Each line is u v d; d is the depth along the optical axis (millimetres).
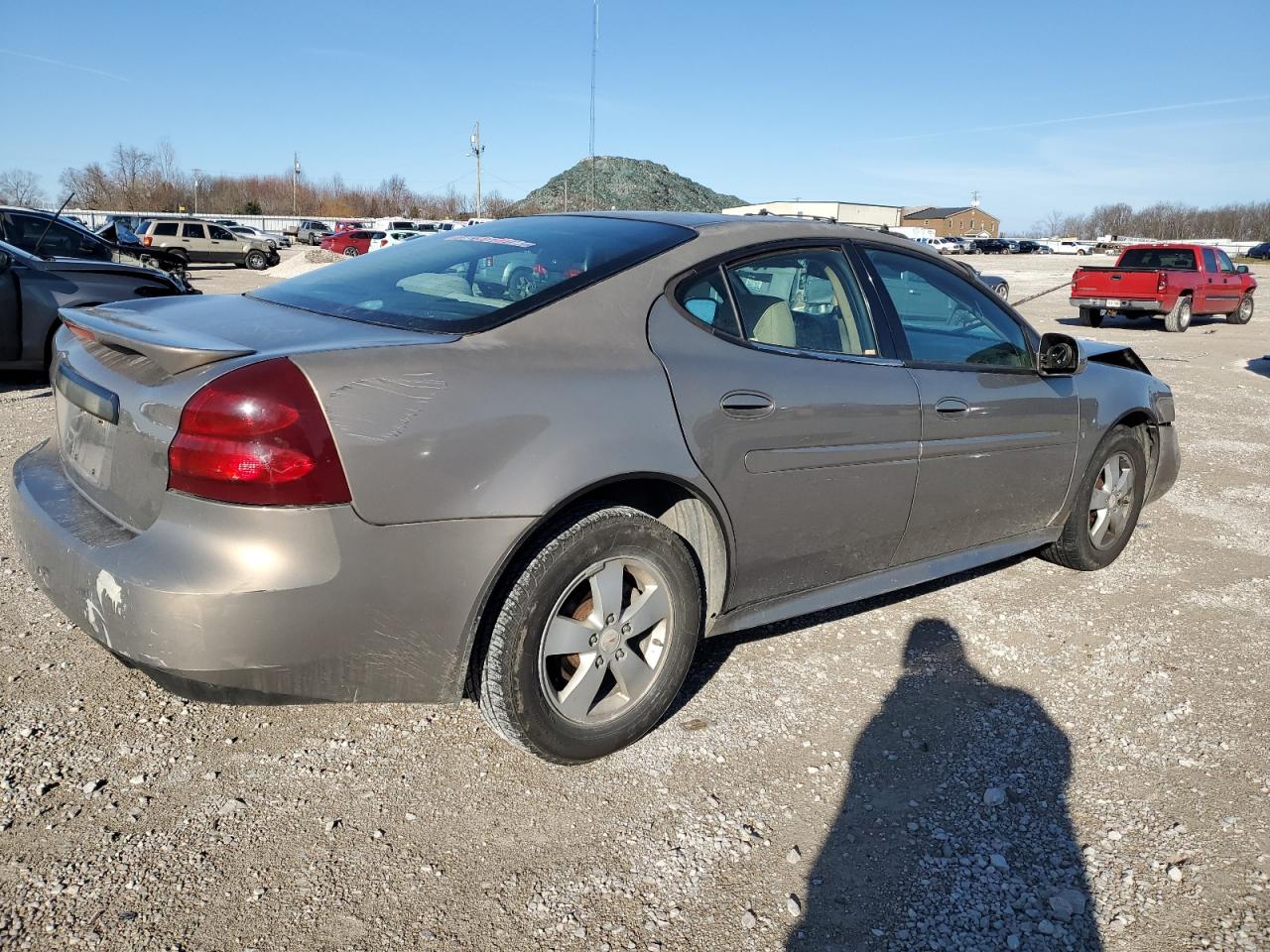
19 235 11055
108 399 2346
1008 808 2559
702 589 2855
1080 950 2066
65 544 2287
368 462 2125
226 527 2074
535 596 2383
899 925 2123
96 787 2449
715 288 2881
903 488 3279
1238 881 2291
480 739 2785
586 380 2475
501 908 2109
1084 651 3547
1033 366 3895
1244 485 6234
